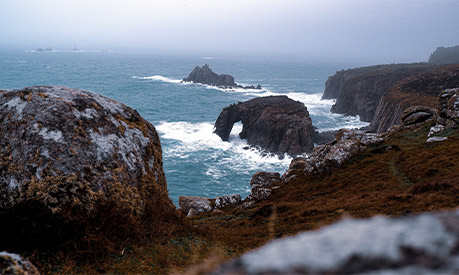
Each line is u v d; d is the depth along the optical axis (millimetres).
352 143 42375
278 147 111062
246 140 124312
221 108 183625
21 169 7383
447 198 16969
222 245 8930
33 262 6109
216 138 124562
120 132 9641
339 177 36406
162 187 10359
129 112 11016
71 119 8523
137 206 8570
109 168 8375
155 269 6488
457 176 22609
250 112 123875
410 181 27562
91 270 6266
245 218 22156
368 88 176875
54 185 7219
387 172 32156
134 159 9383
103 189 7895
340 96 188500
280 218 19469
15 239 6418
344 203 21297
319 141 120750
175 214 9906
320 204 23453
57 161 7590
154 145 11039
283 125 112312
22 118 8195
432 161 30344
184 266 6719
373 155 40344
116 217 7574
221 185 81312
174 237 8555
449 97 46469
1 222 6461
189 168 91312
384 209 17375
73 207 7133
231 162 99062
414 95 123938
